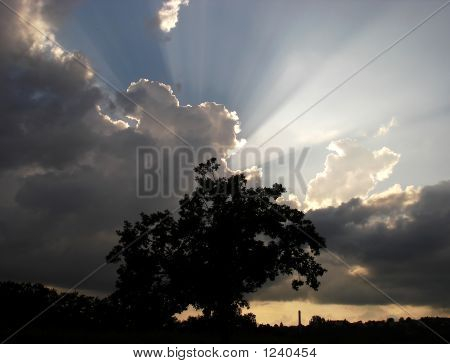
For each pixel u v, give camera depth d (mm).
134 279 31516
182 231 31984
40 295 60594
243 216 31844
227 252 31516
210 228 31922
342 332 38375
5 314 56250
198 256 31516
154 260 31781
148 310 31828
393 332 38250
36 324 50938
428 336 36438
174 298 31609
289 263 31938
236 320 32062
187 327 32750
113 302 33250
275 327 39312
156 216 32812
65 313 52844
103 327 36344
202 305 31484
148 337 31859
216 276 30766
